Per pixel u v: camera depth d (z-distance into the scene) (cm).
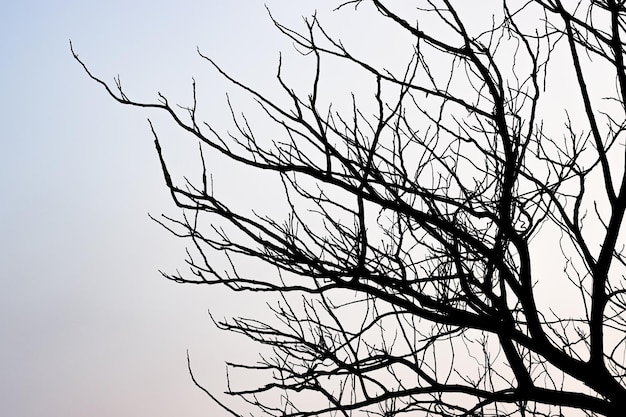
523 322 432
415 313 418
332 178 400
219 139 399
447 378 453
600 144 416
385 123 387
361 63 397
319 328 449
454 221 416
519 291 427
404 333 452
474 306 432
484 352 483
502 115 418
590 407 405
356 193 400
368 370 431
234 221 394
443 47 419
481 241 446
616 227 410
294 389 420
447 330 479
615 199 411
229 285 409
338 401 420
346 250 421
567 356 416
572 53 413
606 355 461
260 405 423
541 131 436
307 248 409
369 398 417
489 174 438
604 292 418
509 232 420
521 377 442
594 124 417
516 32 415
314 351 430
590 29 401
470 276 432
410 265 441
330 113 410
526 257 433
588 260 423
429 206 412
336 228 427
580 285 446
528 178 429
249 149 406
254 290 407
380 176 399
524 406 452
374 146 390
